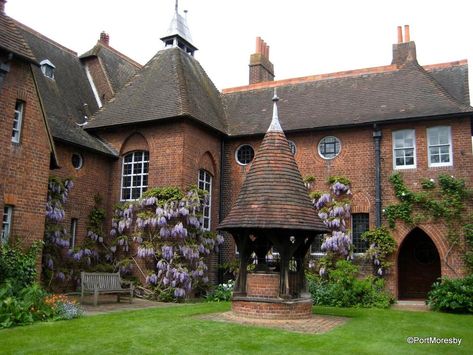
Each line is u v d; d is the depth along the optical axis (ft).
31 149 47.34
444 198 58.59
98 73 80.12
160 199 61.00
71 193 60.34
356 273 61.41
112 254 63.67
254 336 32.09
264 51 88.33
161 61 74.13
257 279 41.47
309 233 42.60
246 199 42.04
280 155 43.75
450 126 60.18
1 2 47.44
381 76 72.02
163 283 57.82
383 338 33.12
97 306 48.24
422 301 61.26
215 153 70.13
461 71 68.95
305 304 41.34
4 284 39.83
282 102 75.36
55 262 56.85
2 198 43.88
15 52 44.65
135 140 66.44
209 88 78.69
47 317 37.42
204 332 33.09
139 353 26.78
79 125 67.97
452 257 57.21
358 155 64.44
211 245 64.90
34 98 48.19
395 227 60.49
